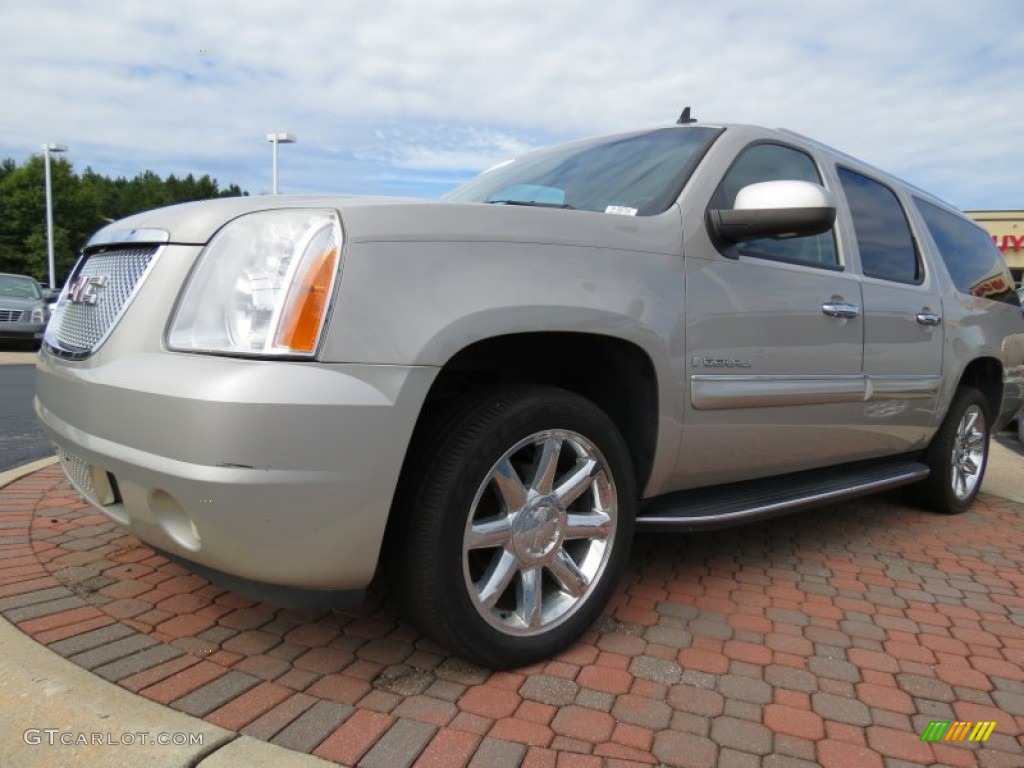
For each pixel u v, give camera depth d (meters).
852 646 2.59
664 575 3.24
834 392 3.19
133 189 77.62
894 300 3.60
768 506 2.99
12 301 14.42
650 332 2.45
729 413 2.78
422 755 1.85
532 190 3.15
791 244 3.16
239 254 1.97
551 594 2.47
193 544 1.96
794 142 3.35
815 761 1.91
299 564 1.90
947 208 4.68
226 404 1.77
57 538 3.30
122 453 1.96
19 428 6.31
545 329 2.17
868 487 3.59
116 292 2.20
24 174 51.00
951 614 2.90
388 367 1.91
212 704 2.03
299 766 1.75
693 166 2.84
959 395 4.39
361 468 1.88
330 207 1.98
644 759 1.88
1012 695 2.28
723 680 2.30
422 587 2.07
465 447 2.08
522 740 1.93
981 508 4.78
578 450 2.43
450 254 2.06
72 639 2.36
